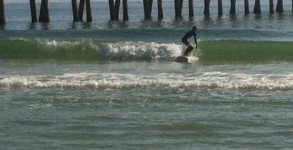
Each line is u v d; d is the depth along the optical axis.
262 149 30.73
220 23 153.88
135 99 41.41
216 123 35.38
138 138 32.66
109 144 31.61
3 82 46.19
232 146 31.33
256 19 171.62
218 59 70.50
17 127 34.62
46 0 139.00
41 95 42.72
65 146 31.28
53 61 69.50
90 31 101.62
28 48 74.75
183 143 31.84
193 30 71.00
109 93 43.44
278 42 77.50
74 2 143.38
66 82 46.38
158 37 98.62
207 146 31.33
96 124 35.19
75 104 40.03
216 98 41.66
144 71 56.50
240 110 38.38
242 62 66.75
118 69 59.09
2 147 31.03
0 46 74.56
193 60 69.88
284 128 34.31
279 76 49.69
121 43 74.69
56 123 35.41
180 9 164.25
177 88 45.16
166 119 36.19
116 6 148.88
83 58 72.94
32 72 55.28
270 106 39.41
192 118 36.44
